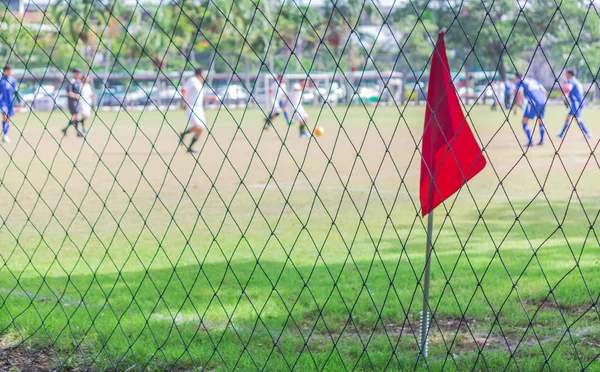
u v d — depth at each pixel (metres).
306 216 11.20
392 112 47.84
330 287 6.99
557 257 8.08
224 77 63.38
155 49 43.94
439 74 4.55
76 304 6.56
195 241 9.45
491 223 10.34
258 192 13.79
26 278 7.54
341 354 5.14
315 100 58.81
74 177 16.30
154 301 6.65
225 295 6.81
